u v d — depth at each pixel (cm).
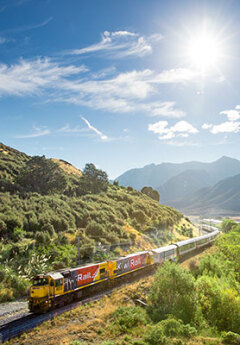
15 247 2997
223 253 4006
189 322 2056
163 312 2097
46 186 5956
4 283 2464
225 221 10225
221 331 1966
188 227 8325
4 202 4259
